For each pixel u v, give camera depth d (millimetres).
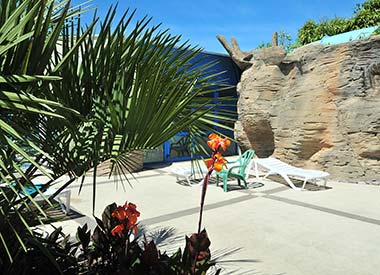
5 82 1078
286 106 8398
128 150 1532
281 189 6445
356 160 7160
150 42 1709
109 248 2369
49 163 1688
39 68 1271
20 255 2035
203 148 2053
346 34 10875
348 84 7258
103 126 1518
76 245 2490
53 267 2135
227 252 3326
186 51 1896
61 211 4738
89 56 1634
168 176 8242
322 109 7645
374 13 12797
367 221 4328
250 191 6285
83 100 1588
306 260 3127
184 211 4887
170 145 11203
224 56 11852
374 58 6957
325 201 5430
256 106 9039
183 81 1595
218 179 6863
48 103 1067
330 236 3771
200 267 2043
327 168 7531
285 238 3715
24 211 2113
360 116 7035
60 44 1656
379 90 6965
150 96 1394
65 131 1575
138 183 7277
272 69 8852
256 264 3039
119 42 1639
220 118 1966
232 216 4598
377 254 3260
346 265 3018
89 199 5703
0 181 1589
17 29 1114
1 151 1167
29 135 1279
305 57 8094
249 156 6750
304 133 7867
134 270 1993
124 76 1562
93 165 1605
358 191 6176
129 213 2309
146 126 1445
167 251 3334
